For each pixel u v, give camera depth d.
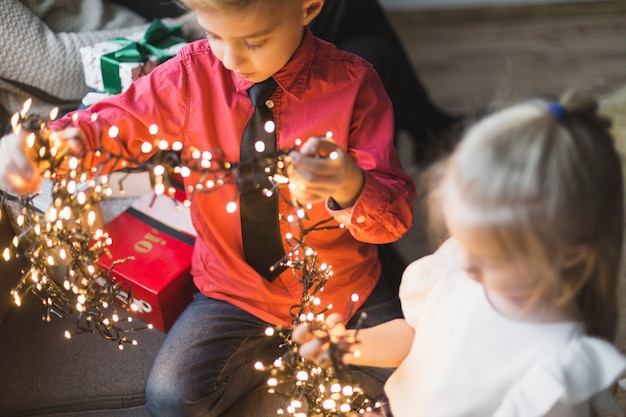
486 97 2.32
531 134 0.65
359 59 1.04
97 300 0.83
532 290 0.72
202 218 1.08
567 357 0.72
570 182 0.64
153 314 1.20
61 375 1.13
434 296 0.88
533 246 0.66
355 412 0.88
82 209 0.75
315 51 1.00
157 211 1.33
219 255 1.09
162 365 1.06
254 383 1.14
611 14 2.84
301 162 0.73
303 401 0.94
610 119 0.71
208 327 1.10
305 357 0.73
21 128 0.78
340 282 1.11
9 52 1.29
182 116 1.01
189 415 1.05
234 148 1.01
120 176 1.36
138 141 1.02
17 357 1.16
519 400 0.72
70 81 1.37
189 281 1.24
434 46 2.66
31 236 0.92
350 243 1.11
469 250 0.69
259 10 0.78
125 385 1.12
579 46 2.63
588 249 0.70
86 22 1.47
